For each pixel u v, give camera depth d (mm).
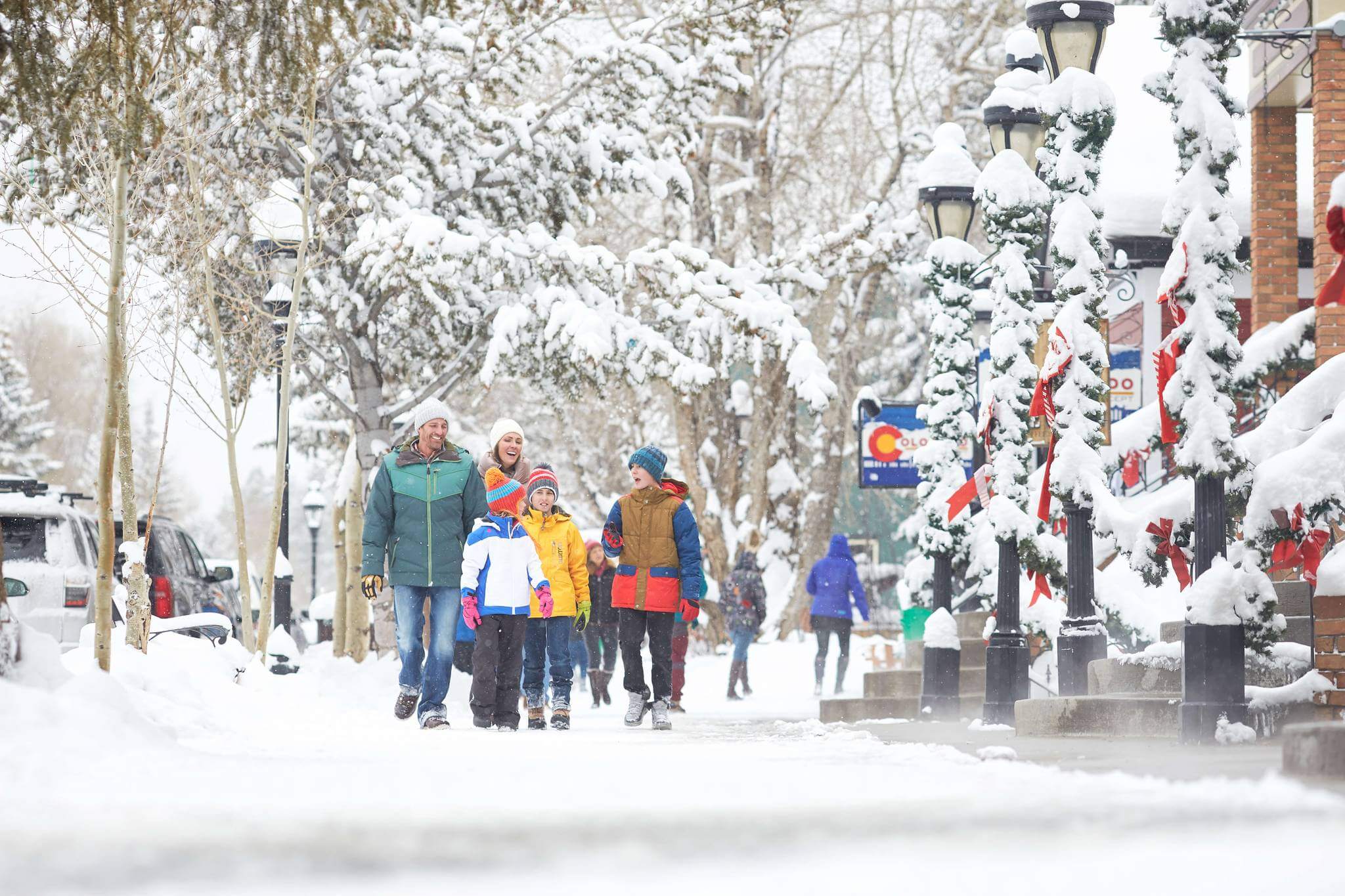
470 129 76188
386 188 72062
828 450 131250
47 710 18938
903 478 66438
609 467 145000
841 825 11406
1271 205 55562
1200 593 27781
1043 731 33062
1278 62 52625
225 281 68625
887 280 142375
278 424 60438
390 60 74312
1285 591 38156
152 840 10016
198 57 36188
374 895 7582
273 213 68500
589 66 78438
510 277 74438
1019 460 41000
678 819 12125
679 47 80500
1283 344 44719
